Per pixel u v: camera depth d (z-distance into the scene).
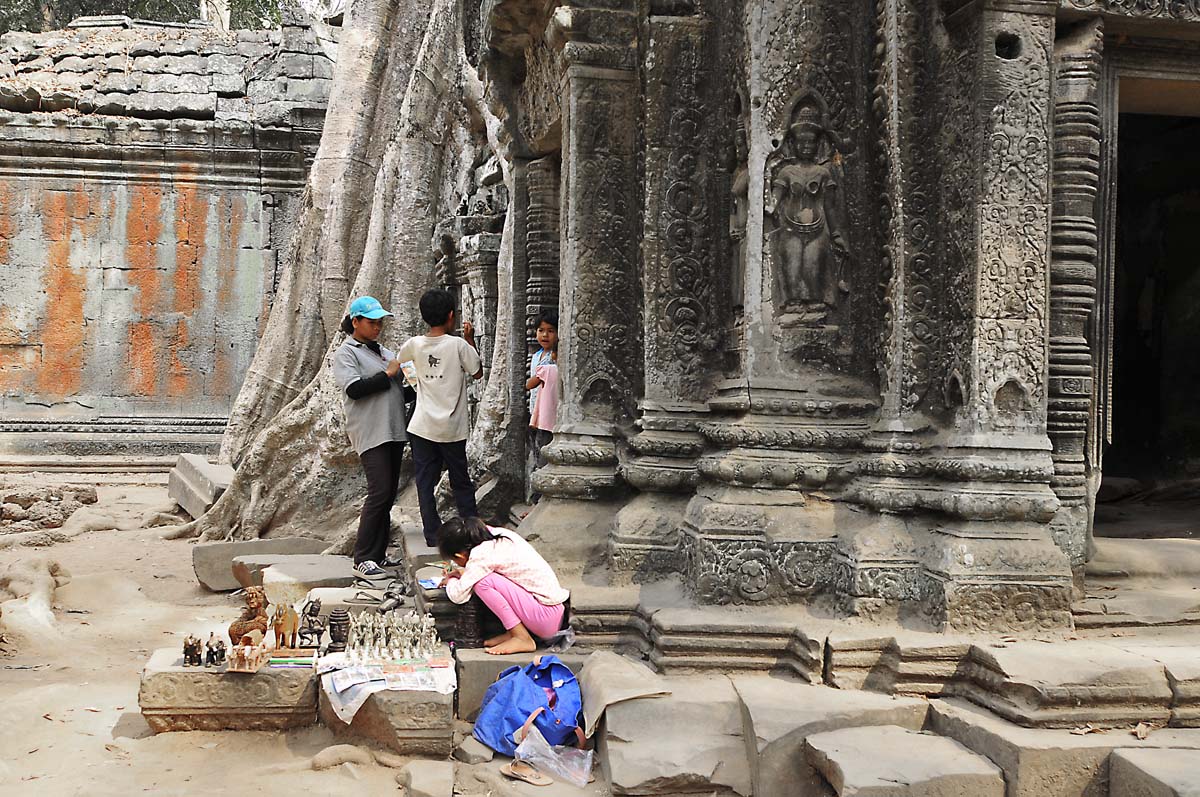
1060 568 4.34
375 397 6.33
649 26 5.37
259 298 16.75
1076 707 3.68
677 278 5.35
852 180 4.99
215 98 16.27
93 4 22.00
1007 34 4.46
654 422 5.27
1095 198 4.87
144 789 3.74
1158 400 7.74
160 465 15.80
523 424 7.43
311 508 9.12
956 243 4.61
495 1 6.39
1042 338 4.50
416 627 4.43
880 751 3.57
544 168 7.36
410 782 3.73
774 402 4.86
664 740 3.81
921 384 4.75
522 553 4.63
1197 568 4.98
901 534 4.54
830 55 4.96
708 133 5.40
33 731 4.38
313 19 17.50
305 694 4.30
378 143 11.94
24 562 7.42
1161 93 5.35
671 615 4.49
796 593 4.64
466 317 9.54
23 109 15.98
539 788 3.79
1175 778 3.19
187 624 6.59
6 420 15.84
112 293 16.36
